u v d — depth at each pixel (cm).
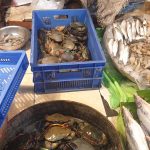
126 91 147
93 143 117
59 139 115
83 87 149
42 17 181
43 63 140
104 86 153
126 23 186
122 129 120
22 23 196
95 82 147
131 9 198
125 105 126
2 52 114
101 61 135
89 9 199
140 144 107
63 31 180
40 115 123
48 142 115
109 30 181
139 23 187
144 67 154
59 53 160
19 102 140
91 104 142
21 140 115
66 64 133
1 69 116
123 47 165
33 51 139
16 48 176
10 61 117
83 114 123
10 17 199
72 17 186
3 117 89
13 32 190
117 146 104
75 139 120
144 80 145
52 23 186
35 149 114
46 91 146
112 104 141
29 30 197
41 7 200
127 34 180
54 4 201
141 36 181
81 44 174
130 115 117
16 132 117
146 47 172
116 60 157
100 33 191
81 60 157
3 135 108
